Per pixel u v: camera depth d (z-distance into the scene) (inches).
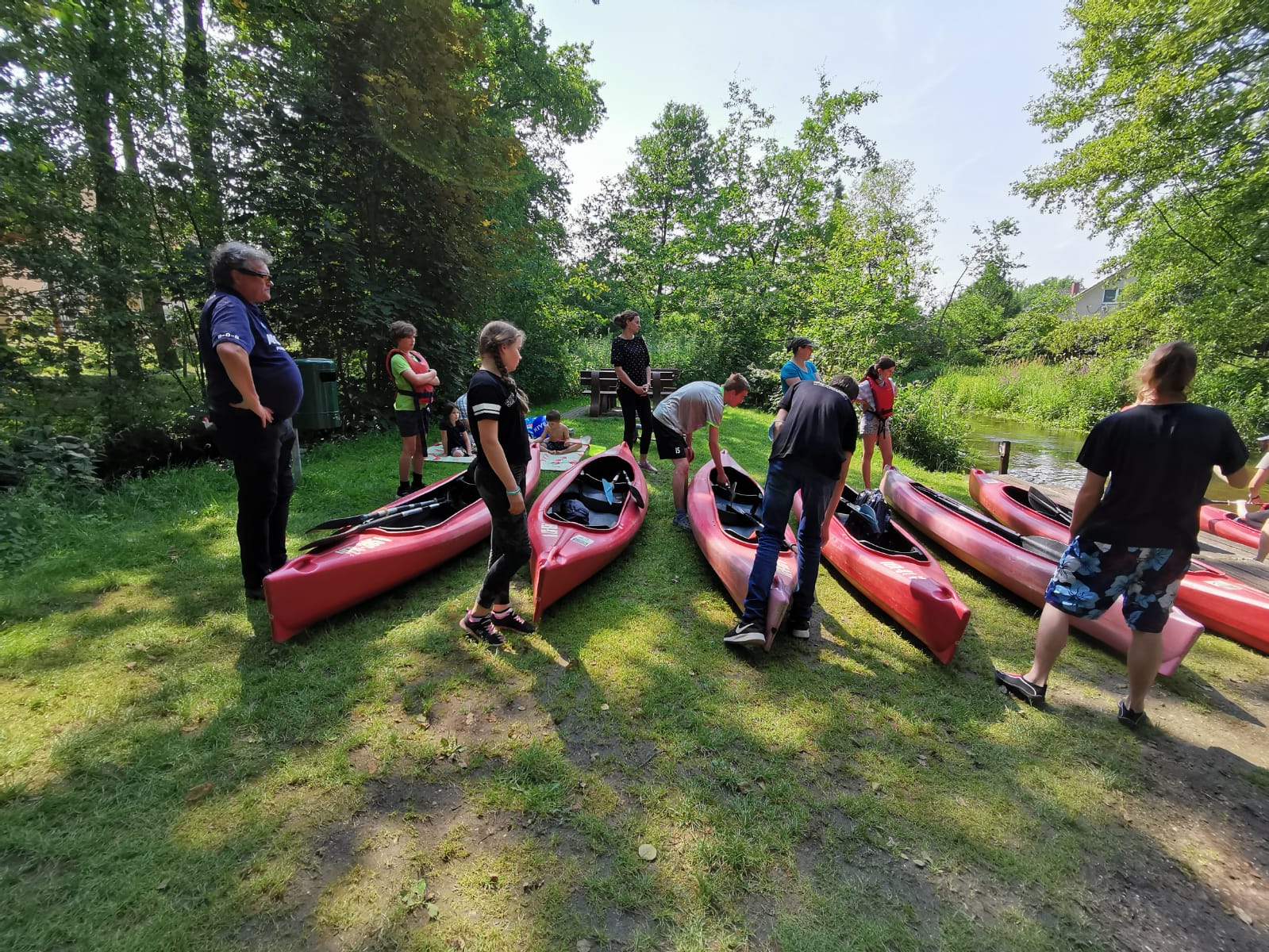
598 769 94.5
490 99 388.5
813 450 128.1
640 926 69.4
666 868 77.3
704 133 1090.7
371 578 136.3
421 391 212.8
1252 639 143.8
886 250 519.2
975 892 76.9
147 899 68.4
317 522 189.6
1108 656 139.6
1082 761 102.7
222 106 282.5
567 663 123.6
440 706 107.7
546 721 105.4
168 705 101.8
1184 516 97.2
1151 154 427.5
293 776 88.6
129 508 189.5
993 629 151.8
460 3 496.4
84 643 117.8
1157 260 482.3
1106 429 101.6
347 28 313.3
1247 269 406.0
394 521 165.0
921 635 133.3
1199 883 80.0
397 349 209.2
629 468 227.8
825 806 89.6
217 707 102.4
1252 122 373.4
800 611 138.3
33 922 64.4
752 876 77.0
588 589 159.6
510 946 66.0
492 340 112.6
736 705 113.4
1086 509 107.2
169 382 245.6
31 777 84.7
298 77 301.3
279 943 64.7
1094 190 491.5
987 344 1341.0
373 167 327.0
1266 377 466.3
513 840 80.4
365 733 98.8
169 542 167.0
